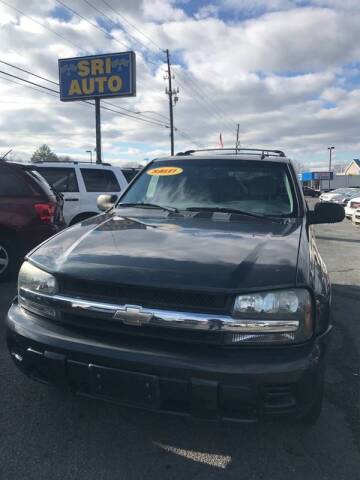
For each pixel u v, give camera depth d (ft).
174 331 7.53
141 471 8.02
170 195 12.69
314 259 9.01
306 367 7.27
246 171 13.00
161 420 9.53
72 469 8.01
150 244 8.85
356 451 8.74
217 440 8.95
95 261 8.21
